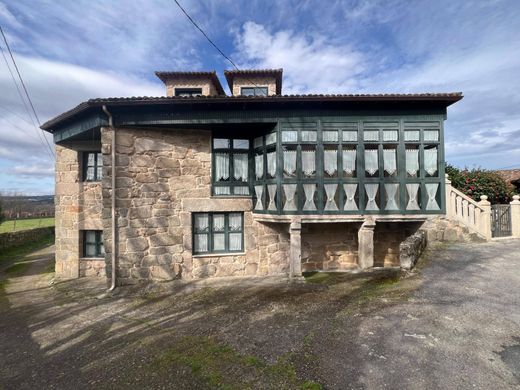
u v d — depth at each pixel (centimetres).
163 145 776
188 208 788
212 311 555
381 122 740
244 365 359
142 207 759
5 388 352
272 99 690
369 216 739
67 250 934
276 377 330
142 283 756
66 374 374
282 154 732
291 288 665
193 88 1158
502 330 391
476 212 875
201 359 381
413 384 298
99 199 932
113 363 391
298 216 727
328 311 506
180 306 598
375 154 746
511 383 293
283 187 733
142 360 393
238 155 829
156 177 770
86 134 839
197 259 790
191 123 730
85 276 932
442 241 852
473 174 1275
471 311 447
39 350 444
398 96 698
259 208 798
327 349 378
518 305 462
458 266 659
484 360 330
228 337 438
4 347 460
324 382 313
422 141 742
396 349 362
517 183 1446
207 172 801
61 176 945
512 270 625
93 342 460
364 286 625
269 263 821
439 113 744
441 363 329
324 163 742
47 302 686
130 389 332
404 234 845
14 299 729
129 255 751
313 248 850
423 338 382
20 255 1405
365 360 345
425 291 537
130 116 730
